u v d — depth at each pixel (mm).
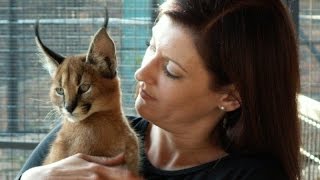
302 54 2354
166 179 1307
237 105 1286
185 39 1224
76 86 1355
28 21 2402
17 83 2422
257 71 1244
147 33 2322
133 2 2326
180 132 1300
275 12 1254
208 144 1327
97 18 2373
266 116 1271
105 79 1382
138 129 1441
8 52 2414
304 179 1455
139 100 1278
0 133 2422
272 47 1247
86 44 2391
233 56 1232
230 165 1275
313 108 1591
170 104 1254
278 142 1285
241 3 1231
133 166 1350
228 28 1226
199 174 1286
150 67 1250
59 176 1208
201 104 1269
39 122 2414
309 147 1614
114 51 1393
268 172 1252
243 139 1295
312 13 2342
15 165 2414
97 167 1231
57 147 1375
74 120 1354
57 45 2395
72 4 2375
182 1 1241
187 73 1233
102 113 1367
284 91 1271
